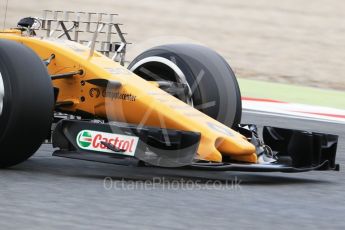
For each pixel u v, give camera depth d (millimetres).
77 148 22234
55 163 24984
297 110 46750
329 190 22797
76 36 27406
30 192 19672
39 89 22047
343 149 32719
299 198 21141
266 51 80250
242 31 90000
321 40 86562
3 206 17859
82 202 18859
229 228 17078
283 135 23781
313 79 67938
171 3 104750
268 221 18000
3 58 22000
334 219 18641
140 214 17922
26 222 16516
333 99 54125
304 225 17812
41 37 25594
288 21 95750
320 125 40750
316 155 23609
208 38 85688
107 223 16875
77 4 100938
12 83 21750
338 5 105938
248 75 68188
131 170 24562
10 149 22125
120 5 102000
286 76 68625
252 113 43688
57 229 16094
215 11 100562
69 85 24250
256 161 22469
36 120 21969
